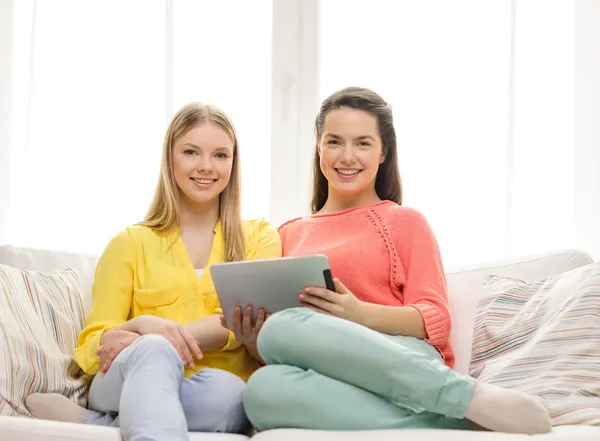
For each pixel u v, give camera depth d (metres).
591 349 1.67
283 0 2.73
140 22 2.75
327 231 2.10
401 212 2.05
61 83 2.73
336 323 1.55
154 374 1.50
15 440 1.38
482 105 2.60
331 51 2.70
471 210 2.58
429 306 1.87
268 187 2.70
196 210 2.06
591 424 1.48
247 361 1.92
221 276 1.73
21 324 1.80
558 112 2.59
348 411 1.48
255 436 1.44
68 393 1.81
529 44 2.61
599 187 2.54
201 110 2.03
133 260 1.96
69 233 2.68
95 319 1.89
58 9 2.75
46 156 2.71
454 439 1.33
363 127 2.07
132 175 2.70
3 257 2.10
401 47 2.66
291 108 2.71
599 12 2.57
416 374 1.49
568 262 2.04
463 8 2.64
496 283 2.02
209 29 2.74
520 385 1.69
